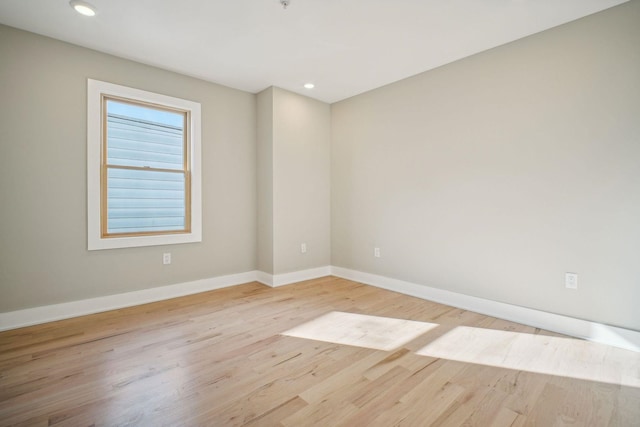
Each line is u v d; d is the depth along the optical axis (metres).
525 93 2.61
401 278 3.59
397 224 3.62
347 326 2.57
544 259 2.54
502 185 2.76
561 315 2.45
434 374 1.85
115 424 1.43
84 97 2.79
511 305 2.71
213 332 2.45
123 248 3.02
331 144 4.39
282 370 1.89
